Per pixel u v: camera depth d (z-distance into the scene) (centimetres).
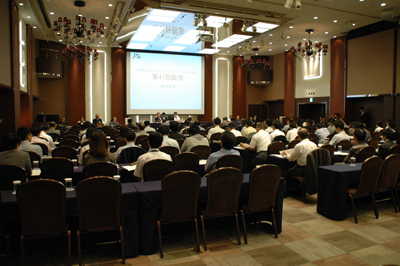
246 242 333
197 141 567
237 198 323
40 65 1412
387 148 481
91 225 271
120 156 470
